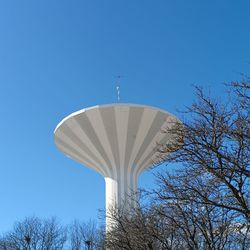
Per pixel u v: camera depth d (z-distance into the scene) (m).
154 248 31.73
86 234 71.19
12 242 70.50
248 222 20.80
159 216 31.86
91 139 44.38
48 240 71.25
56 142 48.34
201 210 26.50
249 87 18.80
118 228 35.41
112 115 42.72
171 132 20.88
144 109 42.38
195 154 19.38
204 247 28.02
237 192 18.86
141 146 43.88
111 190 43.94
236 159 18.83
